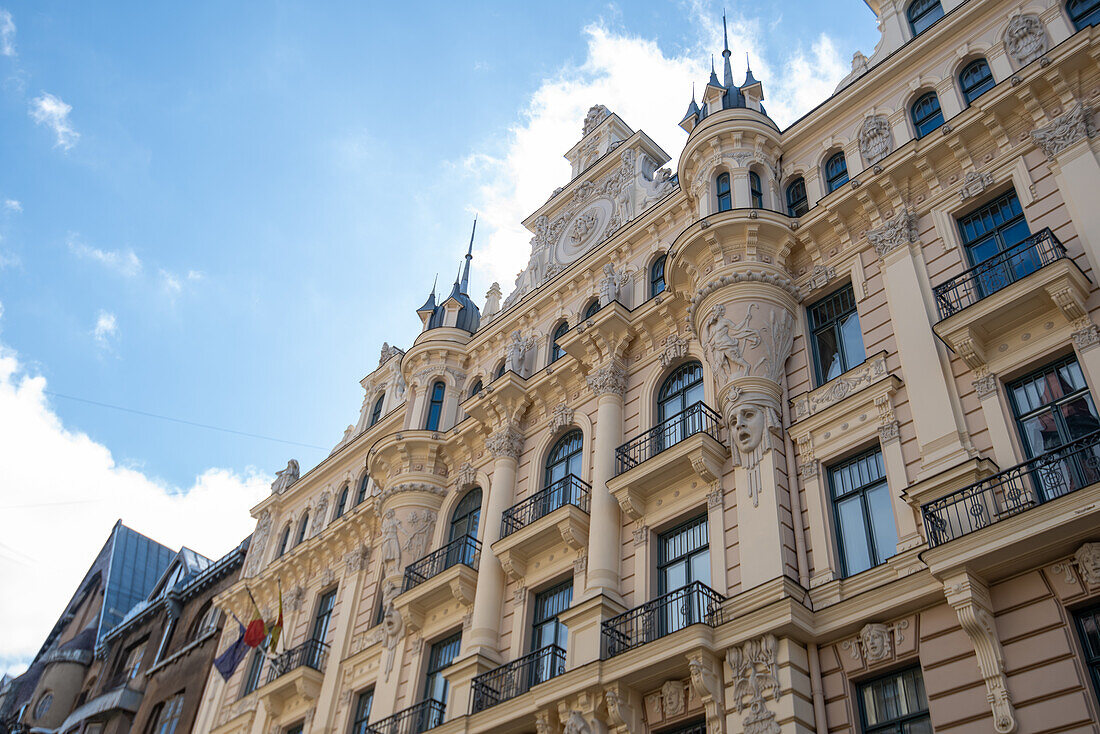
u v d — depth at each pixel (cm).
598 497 2231
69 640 5453
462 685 2225
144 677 4147
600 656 1911
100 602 5591
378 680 2602
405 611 2620
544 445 2623
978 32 2145
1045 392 1616
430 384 3178
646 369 2455
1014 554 1405
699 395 2284
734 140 2441
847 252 2128
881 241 2038
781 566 1739
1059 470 1432
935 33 2202
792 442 1955
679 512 2070
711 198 2377
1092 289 1602
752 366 2030
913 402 1762
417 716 2373
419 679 2492
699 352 2319
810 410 1966
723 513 1966
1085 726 1263
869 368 1898
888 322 1941
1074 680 1305
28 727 4788
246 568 3794
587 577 2112
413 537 2819
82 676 4975
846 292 2109
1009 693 1356
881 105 2278
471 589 2492
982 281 1812
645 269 2639
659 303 2428
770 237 2205
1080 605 1366
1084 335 1572
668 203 2623
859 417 1852
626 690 1825
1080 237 1684
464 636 2427
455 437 2916
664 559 2075
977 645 1404
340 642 2923
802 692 1582
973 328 1688
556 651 2148
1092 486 1332
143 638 4488
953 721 1404
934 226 1972
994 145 1956
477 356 3183
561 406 2631
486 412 2817
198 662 3759
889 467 1741
